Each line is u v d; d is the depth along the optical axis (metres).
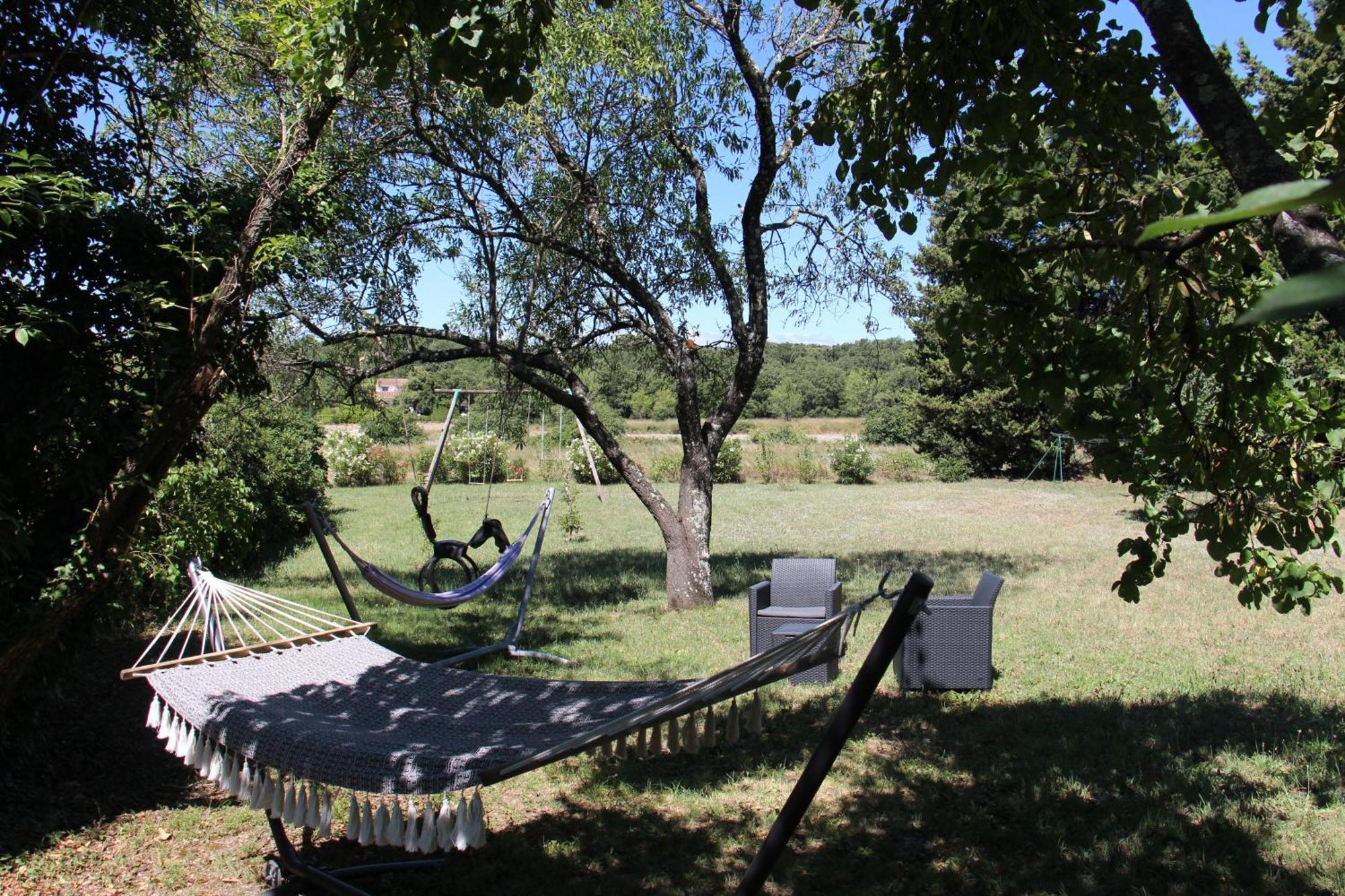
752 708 3.12
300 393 10.20
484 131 8.95
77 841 4.85
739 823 5.17
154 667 4.43
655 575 13.58
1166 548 3.94
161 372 4.83
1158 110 3.68
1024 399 3.76
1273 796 5.21
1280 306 0.43
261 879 4.54
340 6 4.34
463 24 3.88
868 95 4.32
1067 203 3.67
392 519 20.56
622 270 10.34
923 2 4.02
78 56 5.11
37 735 5.63
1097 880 4.39
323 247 7.62
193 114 7.55
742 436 40.22
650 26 9.53
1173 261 3.31
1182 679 7.56
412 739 3.80
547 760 3.21
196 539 8.82
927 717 6.79
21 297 4.84
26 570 4.80
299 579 13.05
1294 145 3.40
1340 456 3.67
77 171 5.14
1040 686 7.51
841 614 3.00
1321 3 11.82
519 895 4.43
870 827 5.07
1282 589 3.85
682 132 10.36
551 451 34.28
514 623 9.58
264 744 3.66
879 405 39.72
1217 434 3.71
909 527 19.16
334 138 8.66
